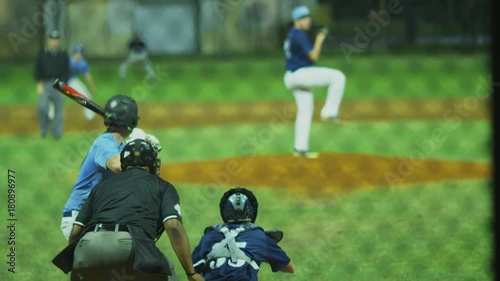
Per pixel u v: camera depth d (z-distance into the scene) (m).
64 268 13.79
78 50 46.31
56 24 88.25
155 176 14.16
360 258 20.64
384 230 23.41
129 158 14.30
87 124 48.91
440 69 77.88
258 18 101.19
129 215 13.40
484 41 93.44
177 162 34.12
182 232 13.39
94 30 97.62
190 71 82.88
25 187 30.41
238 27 101.56
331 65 84.69
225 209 14.92
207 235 14.71
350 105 58.28
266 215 25.23
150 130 47.97
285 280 19.05
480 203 26.48
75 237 13.89
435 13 99.50
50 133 45.69
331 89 32.47
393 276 19.20
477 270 19.48
